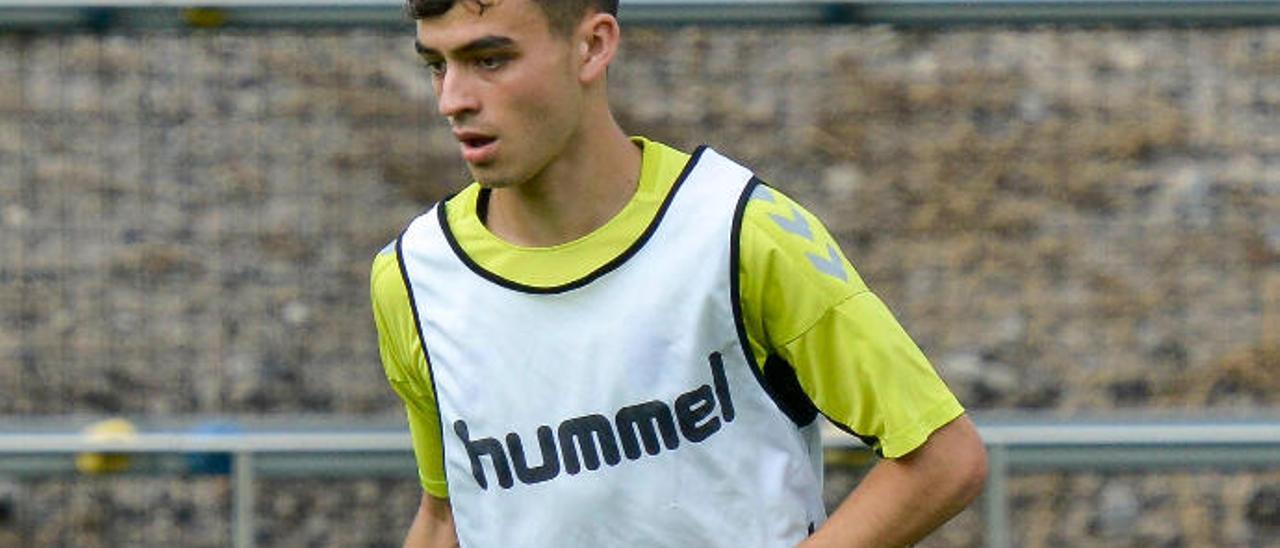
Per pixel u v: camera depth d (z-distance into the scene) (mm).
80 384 21234
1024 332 22484
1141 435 12672
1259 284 22656
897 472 9086
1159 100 24547
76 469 12906
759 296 8977
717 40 25312
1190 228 23297
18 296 21625
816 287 8922
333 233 22828
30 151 22484
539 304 9188
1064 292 22734
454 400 9391
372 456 12945
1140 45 24859
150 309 21703
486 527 9469
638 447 9117
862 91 25062
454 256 9375
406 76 23844
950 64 25438
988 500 12766
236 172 23000
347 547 19188
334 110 23641
